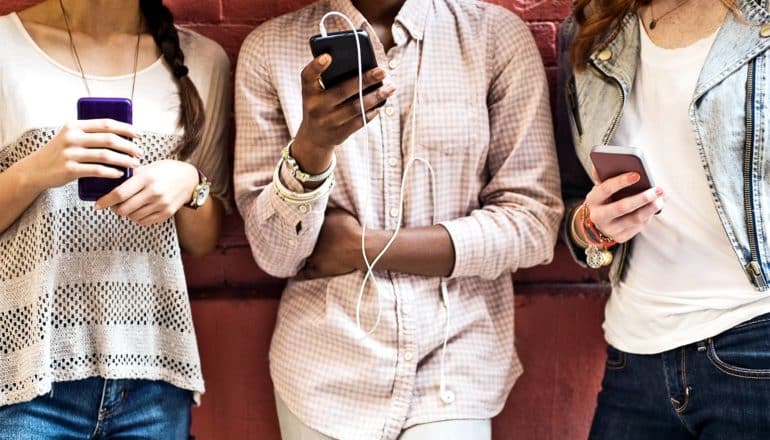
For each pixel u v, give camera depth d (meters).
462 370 1.47
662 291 1.34
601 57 1.40
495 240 1.45
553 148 1.52
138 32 1.49
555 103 1.73
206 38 1.59
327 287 1.50
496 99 1.52
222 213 1.62
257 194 1.49
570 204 1.56
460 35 1.51
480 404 1.46
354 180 1.46
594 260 1.43
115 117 1.30
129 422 1.44
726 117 1.25
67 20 1.44
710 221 1.28
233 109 1.71
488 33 1.51
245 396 1.75
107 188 1.31
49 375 1.36
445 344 1.47
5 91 1.38
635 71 1.36
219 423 1.75
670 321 1.33
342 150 1.46
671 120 1.30
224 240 1.74
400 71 1.48
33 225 1.36
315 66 1.17
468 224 1.46
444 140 1.47
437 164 1.48
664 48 1.32
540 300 1.74
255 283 1.76
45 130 1.37
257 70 1.50
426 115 1.47
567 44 1.56
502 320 1.56
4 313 1.38
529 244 1.47
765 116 1.23
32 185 1.29
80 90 1.42
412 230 1.45
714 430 1.31
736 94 1.24
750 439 1.26
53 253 1.36
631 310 1.39
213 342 1.74
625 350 1.41
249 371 1.74
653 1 1.37
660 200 1.25
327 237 1.48
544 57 1.72
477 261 1.45
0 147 1.38
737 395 1.26
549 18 1.72
